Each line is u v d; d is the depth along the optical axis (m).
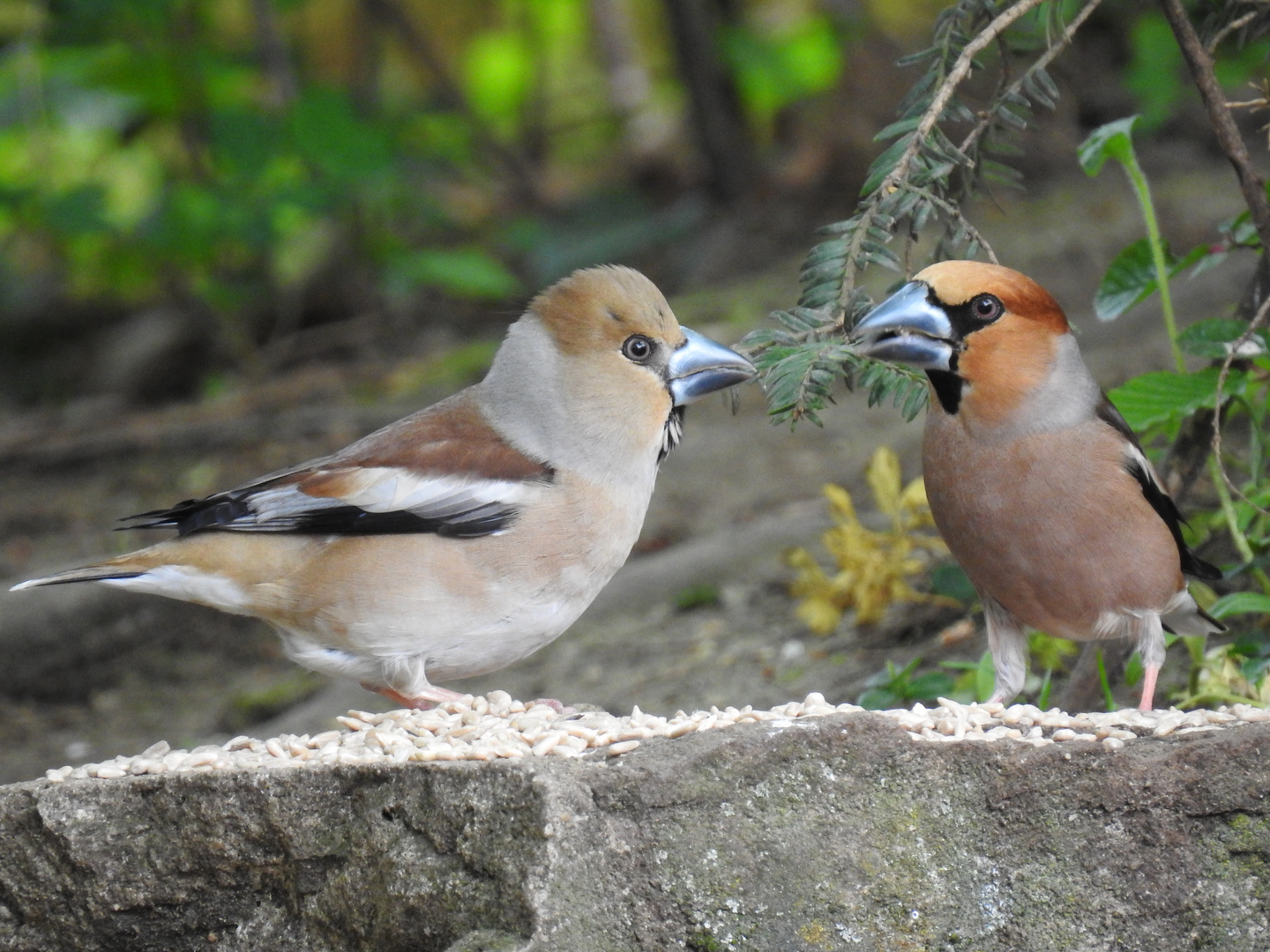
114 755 13.95
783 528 15.05
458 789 6.40
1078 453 8.17
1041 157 21.81
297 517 8.59
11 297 26.23
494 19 27.98
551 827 6.13
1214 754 6.71
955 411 8.30
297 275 24.75
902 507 12.61
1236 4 10.03
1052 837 6.71
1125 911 6.68
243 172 20.02
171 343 24.64
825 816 6.60
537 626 8.80
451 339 23.69
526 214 25.67
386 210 23.02
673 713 12.09
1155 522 8.32
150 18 20.23
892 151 8.58
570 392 8.79
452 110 24.98
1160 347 16.56
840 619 13.12
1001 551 8.45
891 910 6.58
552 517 8.66
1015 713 7.23
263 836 6.87
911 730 6.85
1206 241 18.41
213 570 8.63
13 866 7.27
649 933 6.35
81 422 21.88
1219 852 6.70
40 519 18.41
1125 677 9.87
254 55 22.31
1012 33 9.35
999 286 8.06
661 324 8.89
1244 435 12.94
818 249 8.55
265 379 23.20
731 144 24.55
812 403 7.80
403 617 8.52
